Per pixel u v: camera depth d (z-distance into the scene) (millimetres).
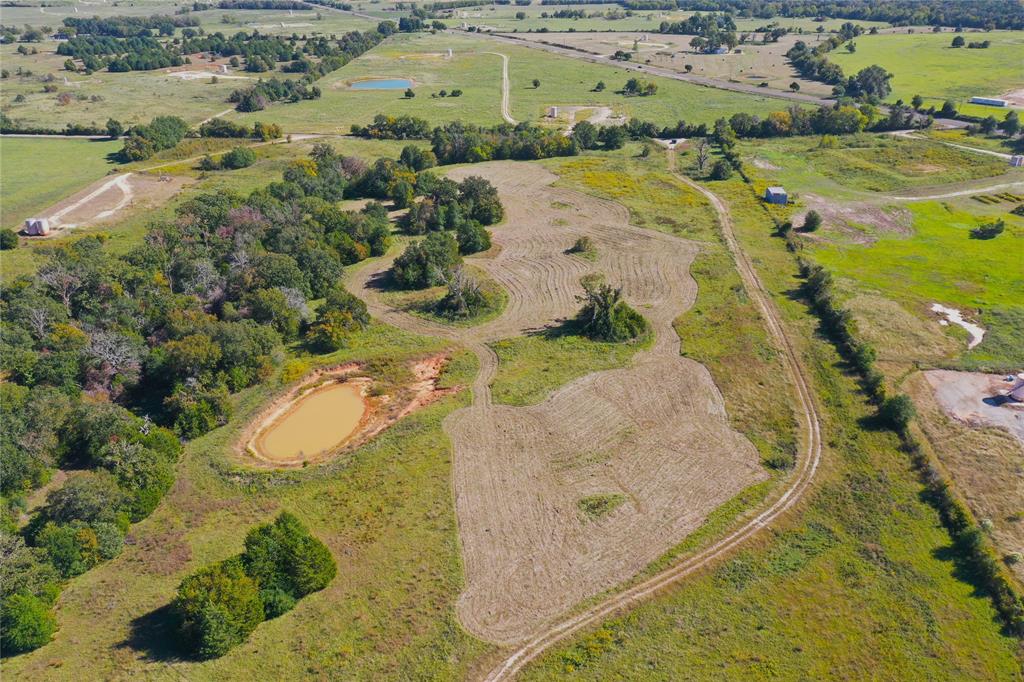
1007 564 43719
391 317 78000
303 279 81312
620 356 68375
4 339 62844
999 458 53000
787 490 50688
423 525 48188
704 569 44125
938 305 76125
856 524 47344
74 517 46312
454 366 67812
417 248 86250
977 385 62094
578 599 42344
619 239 96375
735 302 77812
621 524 47969
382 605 42000
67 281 72750
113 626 40375
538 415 59844
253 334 67062
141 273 76438
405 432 57938
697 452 54875
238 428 59719
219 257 83375
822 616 40750
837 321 71000
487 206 102688
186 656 38344
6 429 51719
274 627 40438
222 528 48375
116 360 62844
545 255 92438
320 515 49438
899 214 102312
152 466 50781
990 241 92438
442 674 37844
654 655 38562
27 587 40344
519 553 45750
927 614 40750
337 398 64438
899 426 56125
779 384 63031
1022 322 71688
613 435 57094
